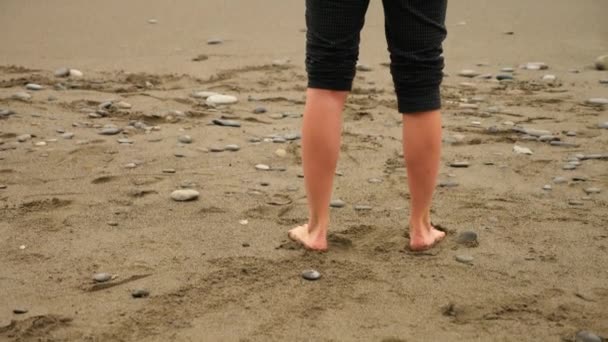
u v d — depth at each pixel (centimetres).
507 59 696
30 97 517
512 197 329
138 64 650
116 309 221
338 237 274
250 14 862
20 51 688
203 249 266
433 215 303
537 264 256
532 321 216
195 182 343
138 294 229
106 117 473
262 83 587
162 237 277
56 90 545
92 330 209
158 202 315
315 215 262
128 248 266
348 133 443
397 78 250
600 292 235
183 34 771
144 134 431
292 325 212
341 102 252
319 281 240
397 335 207
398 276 245
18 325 211
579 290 237
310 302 226
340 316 218
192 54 692
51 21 812
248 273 246
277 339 205
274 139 423
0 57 662
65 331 208
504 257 261
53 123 452
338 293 232
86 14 847
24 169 360
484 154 401
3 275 244
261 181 347
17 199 317
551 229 289
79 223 290
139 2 906
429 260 258
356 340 205
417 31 242
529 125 468
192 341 203
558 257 262
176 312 219
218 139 423
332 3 239
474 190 338
